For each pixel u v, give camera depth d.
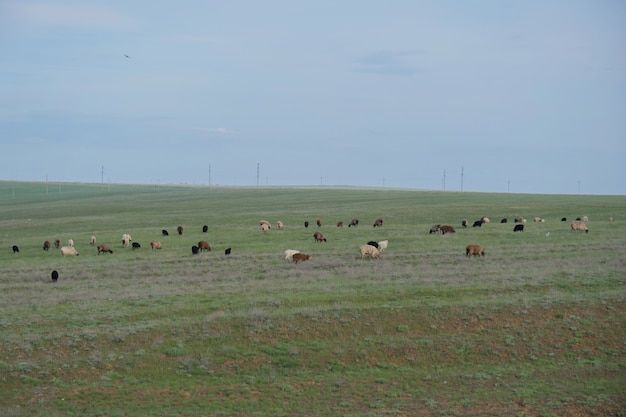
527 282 32.91
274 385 22.00
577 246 46.19
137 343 24.73
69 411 20.02
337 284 33.53
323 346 24.80
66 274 40.25
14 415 19.47
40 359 23.28
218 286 34.59
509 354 24.36
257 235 59.38
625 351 24.31
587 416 18.92
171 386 21.91
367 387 21.86
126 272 40.53
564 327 26.38
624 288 31.41
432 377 22.55
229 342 25.14
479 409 19.83
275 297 30.66
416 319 27.16
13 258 50.91
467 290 31.38
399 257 43.22
